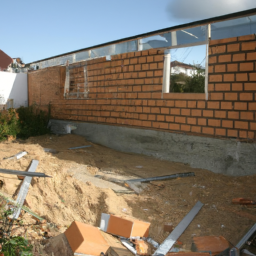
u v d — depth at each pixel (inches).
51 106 501.0
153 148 323.6
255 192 211.8
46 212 175.9
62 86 471.5
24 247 134.4
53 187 201.8
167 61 305.3
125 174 258.2
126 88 352.8
